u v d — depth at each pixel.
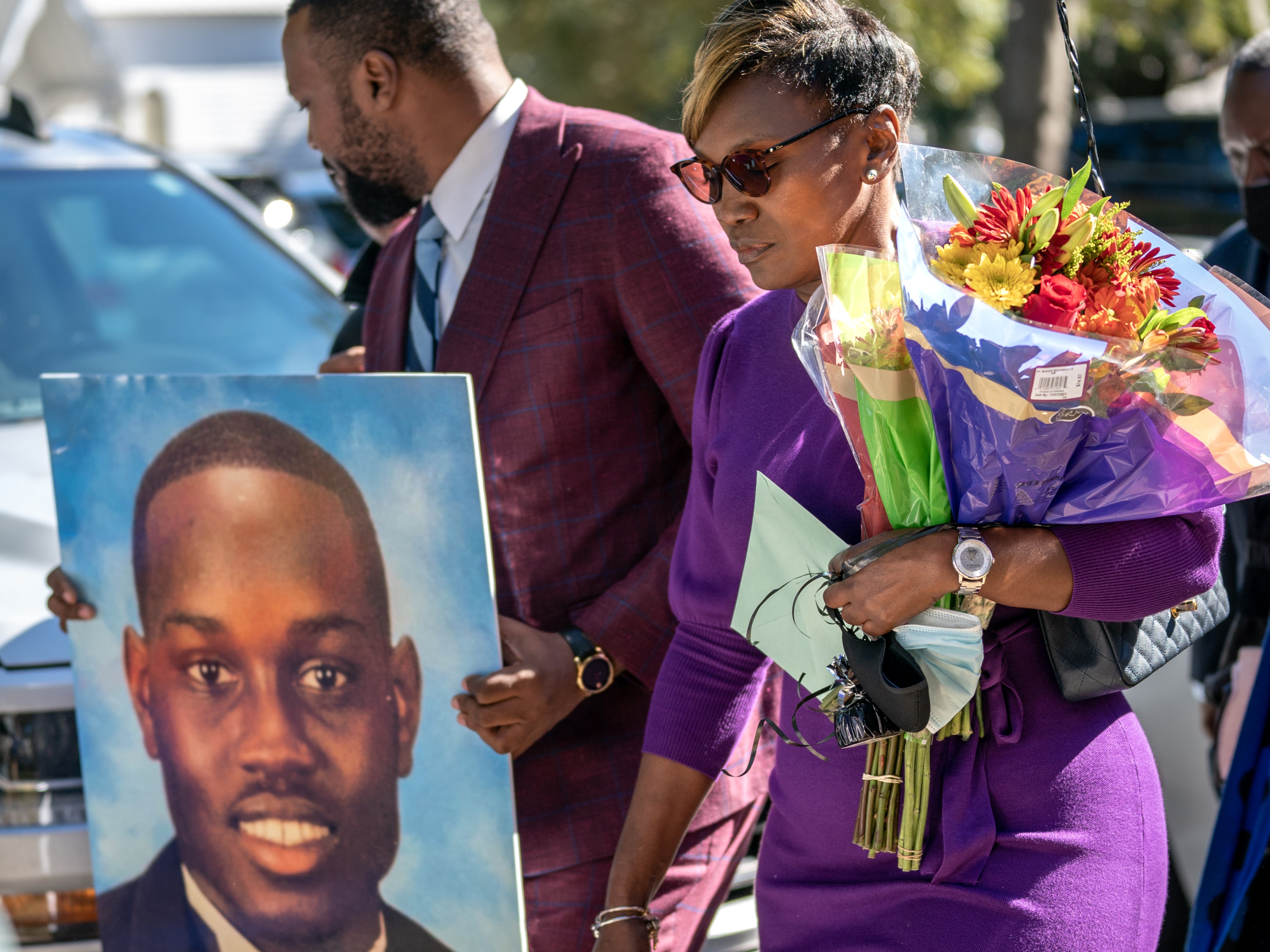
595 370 3.13
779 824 2.62
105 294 5.88
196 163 13.91
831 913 2.44
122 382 2.88
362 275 4.25
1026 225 2.07
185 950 2.94
